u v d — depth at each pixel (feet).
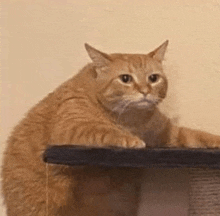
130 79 2.95
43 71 3.70
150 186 2.77
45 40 3.71
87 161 2.42
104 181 2.89
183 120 3.66
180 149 2.49
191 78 3.68
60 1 3.70
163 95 3.14
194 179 2.76
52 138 2.90
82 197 2.96
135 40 3.69
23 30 3.73
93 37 3.69
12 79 3.72
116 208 2.86
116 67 2.98
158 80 3.05
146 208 2.76
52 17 3.71
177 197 2.74
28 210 3.21
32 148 3.21
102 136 2.61
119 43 3.69
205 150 2.48
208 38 3.68
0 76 3.73
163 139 3.24
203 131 3.35
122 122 3.05
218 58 3.67
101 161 2.41
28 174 3.19
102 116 3.01
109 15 3.69
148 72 3.01
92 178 2.93
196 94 3.68
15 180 3.26
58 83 3.68
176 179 2.75
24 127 3.39
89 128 2.75
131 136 2.69
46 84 3.69
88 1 3.69
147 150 2.40
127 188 2.82
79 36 3.70
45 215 3.13
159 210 2.75
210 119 3.66
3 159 3.50
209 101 3.67
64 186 3.02
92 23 3.70
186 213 2.73
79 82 3.24
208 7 3.68
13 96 3.70
